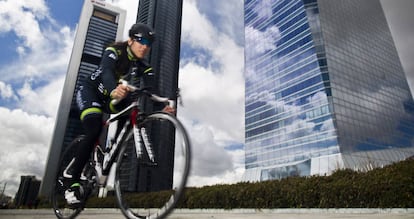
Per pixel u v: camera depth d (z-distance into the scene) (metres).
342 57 55.16
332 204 9.59
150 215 2.26
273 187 11.90
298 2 60.03
